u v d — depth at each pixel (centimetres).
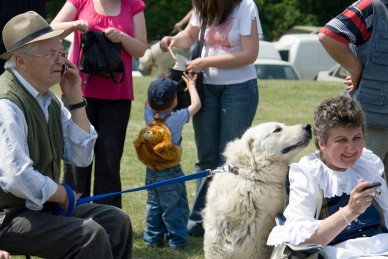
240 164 540
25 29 472
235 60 682
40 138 479
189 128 1426
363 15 595
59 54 481
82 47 685
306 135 533
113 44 689
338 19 601
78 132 515
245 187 533
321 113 472
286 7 4238
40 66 473
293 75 2566
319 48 2986
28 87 476
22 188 451
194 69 690
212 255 558
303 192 476
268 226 540
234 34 688
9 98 464
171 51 731
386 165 632
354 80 614
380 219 480
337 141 467
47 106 490
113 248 502
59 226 464
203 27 708
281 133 532
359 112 466
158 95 668
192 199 864
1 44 694
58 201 476
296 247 453
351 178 482
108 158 707
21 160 452
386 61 591
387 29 592
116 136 710
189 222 730
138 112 1623
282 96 1917
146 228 697
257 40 692
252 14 686
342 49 601
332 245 471
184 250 680
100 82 696
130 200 865
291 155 534
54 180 497
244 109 699
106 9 707
